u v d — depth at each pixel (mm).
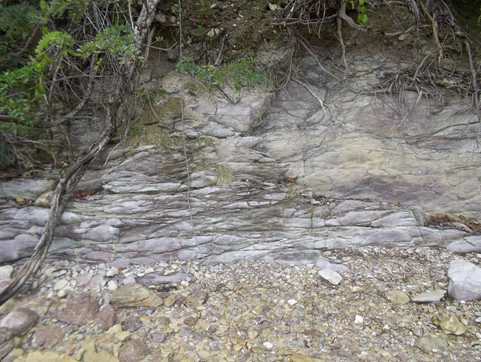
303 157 3627
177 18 3820
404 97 3773
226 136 3613
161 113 3617
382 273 3041
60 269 3066
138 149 3467
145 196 3354
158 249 3221
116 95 3457
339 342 2520
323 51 4004
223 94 3686
